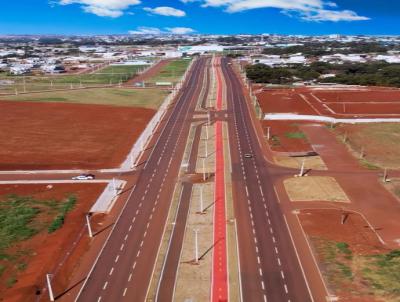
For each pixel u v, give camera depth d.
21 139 154.00
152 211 97.31
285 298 66.12
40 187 111.94
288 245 81.56
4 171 123.25
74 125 173.50
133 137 157.00
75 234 87.19
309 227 88.44
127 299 66.88
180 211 96.88
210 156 134.88
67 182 115.12
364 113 189.75
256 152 138.25
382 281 69.19
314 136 156.50
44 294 67.88
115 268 75.31
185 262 76.62
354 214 94.25
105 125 173.88
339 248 80.00
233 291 68.06
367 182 112.25
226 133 161.88
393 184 110.81
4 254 79.19
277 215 94.06
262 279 71.12
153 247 81.94
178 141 152.00
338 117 181.62
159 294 67.81
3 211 97.44
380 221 91.06
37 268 75.06
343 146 144.38
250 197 103.56
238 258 77.44
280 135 158.62
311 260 76.44
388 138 153.12
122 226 90.50
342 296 66.00
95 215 95.75
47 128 168.75
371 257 76.69
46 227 90.06
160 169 124.12
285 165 125.81
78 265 76.38
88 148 144.12
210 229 88.25
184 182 113.94
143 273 73.69
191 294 67.56
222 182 113.12
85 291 69.00
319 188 108.25
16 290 68.75
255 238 84.44
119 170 123.81
